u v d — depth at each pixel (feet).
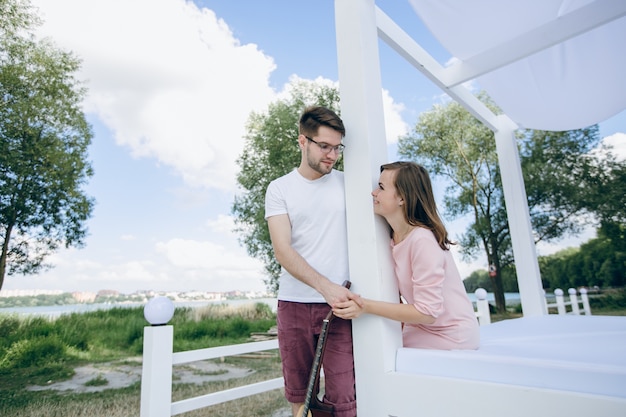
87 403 15.49
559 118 9.37
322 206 4.24
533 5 5.97
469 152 35.83
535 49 6.39
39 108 24.93
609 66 7.80
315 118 4.05
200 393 15.47
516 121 9.46
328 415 3.57
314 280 3.72
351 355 3.93
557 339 4.94
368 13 4.28
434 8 6.14
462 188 36.06
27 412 14.58
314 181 4.39
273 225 4.29
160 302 4.63
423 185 3.96
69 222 26.35
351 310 3.42
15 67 24.67
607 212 30.81
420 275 3.57
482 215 35.06
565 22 6.09
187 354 5.11
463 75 7.17
